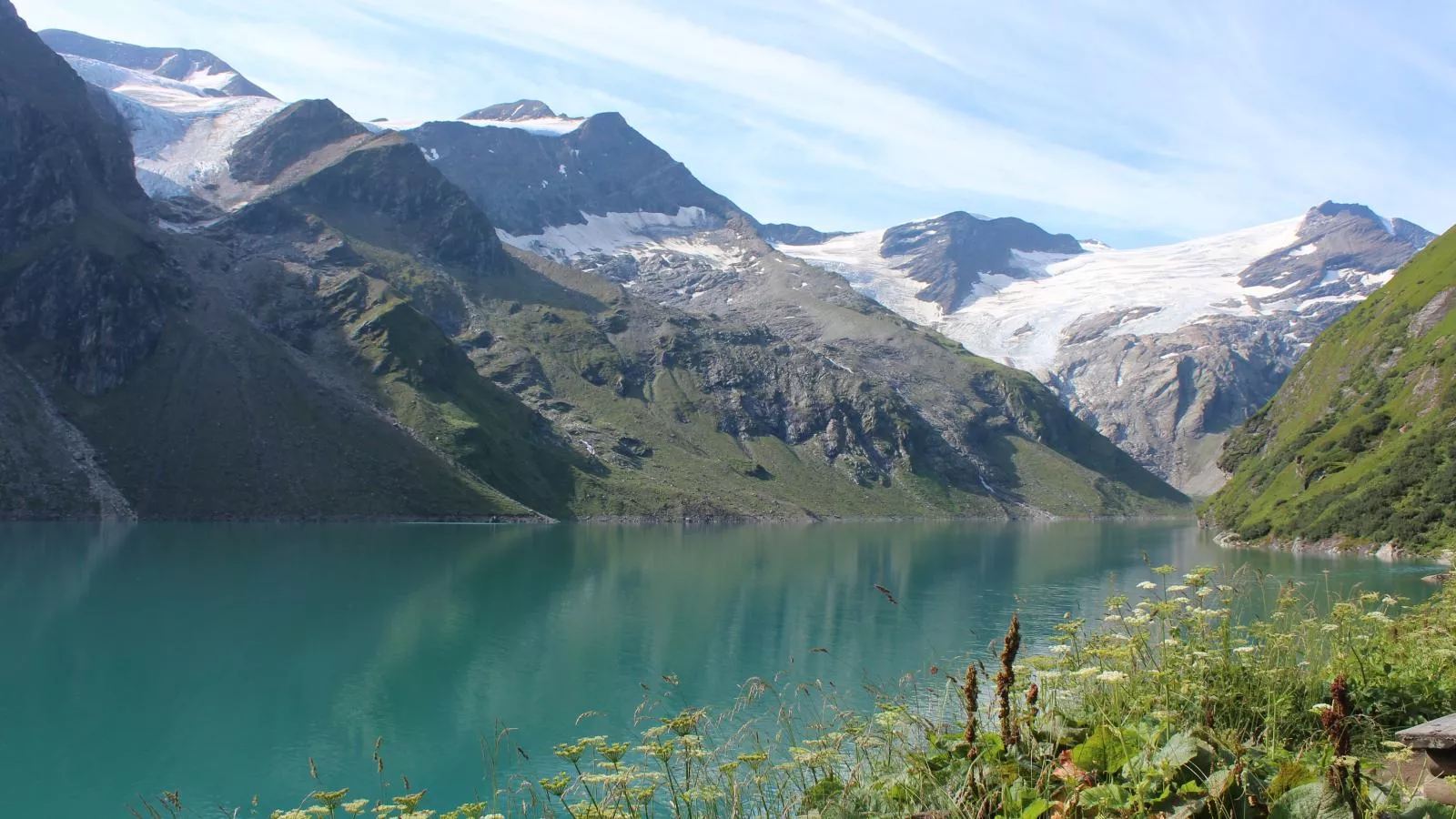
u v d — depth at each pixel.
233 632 89.00
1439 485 147.12
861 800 13.65
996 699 14.87
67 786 49.84
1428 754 13.05
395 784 49.12
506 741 55.47
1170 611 17.12
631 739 52.81
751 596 116.44
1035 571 147.50
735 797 15.06
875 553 185.50
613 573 140.12
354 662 77.44
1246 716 16.22
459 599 110.62
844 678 63.50
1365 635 21.69
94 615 95.12
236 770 52.12
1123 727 12.56
